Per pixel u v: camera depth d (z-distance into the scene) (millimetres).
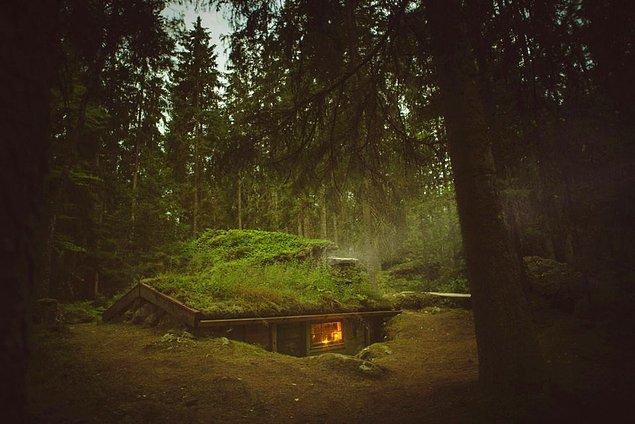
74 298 15250
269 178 6770
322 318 9078
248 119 6125
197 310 7199
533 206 9000
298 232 26047
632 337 5844
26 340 1257
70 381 4730
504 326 4531
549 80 4371
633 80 4555
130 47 4062
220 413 4340
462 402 4469
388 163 7625
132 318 8969
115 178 15344
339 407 4754
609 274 7418
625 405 3801
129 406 4223
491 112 5688
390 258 22891
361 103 6438
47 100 1430
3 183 1196
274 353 7066
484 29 4312
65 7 3318
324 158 7215
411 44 5742
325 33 4945
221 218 25125
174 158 19828
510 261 4711
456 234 18562
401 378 6078
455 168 5117
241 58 5090
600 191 7246
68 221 13727
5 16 1234
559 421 3607
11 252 1206
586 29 3939
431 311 11883
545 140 6258
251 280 9445
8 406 1166
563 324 7152
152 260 16516
